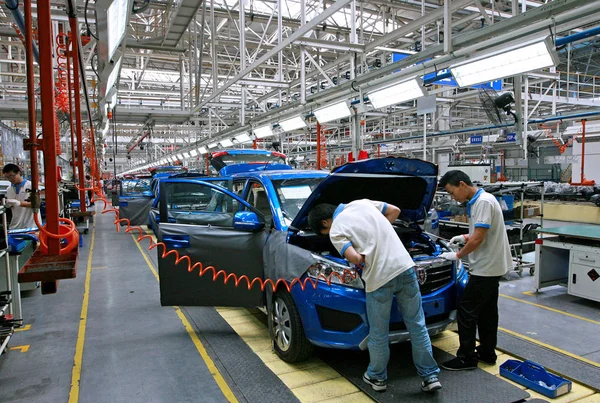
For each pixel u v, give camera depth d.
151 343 4.08
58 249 2.28
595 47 17.00
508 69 5.02
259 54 14.78
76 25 3.74
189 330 4.43
